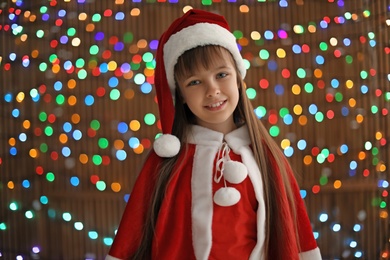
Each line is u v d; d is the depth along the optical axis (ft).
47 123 4.61
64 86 4.56
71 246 4.65
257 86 4.51
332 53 4.61
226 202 2.55
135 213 2.75
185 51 2.71
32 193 4.69
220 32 2.73
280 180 2.78
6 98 4.75
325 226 4.66
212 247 2.60
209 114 2.66
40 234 4.68
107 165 4.54
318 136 4.59
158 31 4.55
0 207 4.80
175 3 4.58
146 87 4.43
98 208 4.60
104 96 4.51
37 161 4.65
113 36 4.53
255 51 4.52
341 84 4.64
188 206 2.69
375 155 4.71
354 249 4.71
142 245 2.75
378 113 4.73
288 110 4.55
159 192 2.73
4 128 4.78
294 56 4.57
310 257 2.88
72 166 4.57
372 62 4.72
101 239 4.61
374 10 4.79
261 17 4.59
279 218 2.71
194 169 2.74
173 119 2.82
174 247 2.63
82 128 4.55
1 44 4.81
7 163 4.78
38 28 4.67
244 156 2.76
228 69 2.69
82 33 4.56
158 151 2.71
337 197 4.67
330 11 4.69
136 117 4.51
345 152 4.63
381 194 4.75
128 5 4.56
